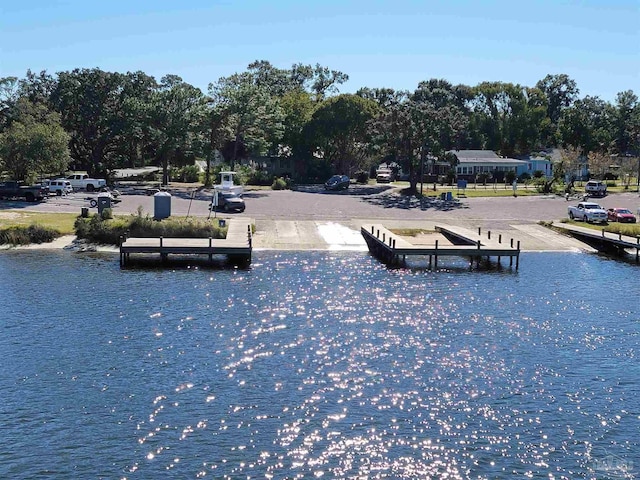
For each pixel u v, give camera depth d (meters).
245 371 34.81
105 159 112.69
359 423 29.31
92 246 66.31
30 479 24.70
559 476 25.48
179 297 48.84
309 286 53.09
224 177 98.25
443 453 26.97
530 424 29.39
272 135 114.31
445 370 35.31
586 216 79.81
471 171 128.12
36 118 105.31
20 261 60.03
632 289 53.47
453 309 47.00
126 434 28.00
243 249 60.66
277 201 91.56
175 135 104.81
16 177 97.38
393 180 129.00
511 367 35.84
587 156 144.12
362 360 36.66
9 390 31.88
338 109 121.44
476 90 170.38
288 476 25.27
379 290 52.22
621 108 164.25
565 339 40.56
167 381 33.34
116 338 39.50
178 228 67.19
